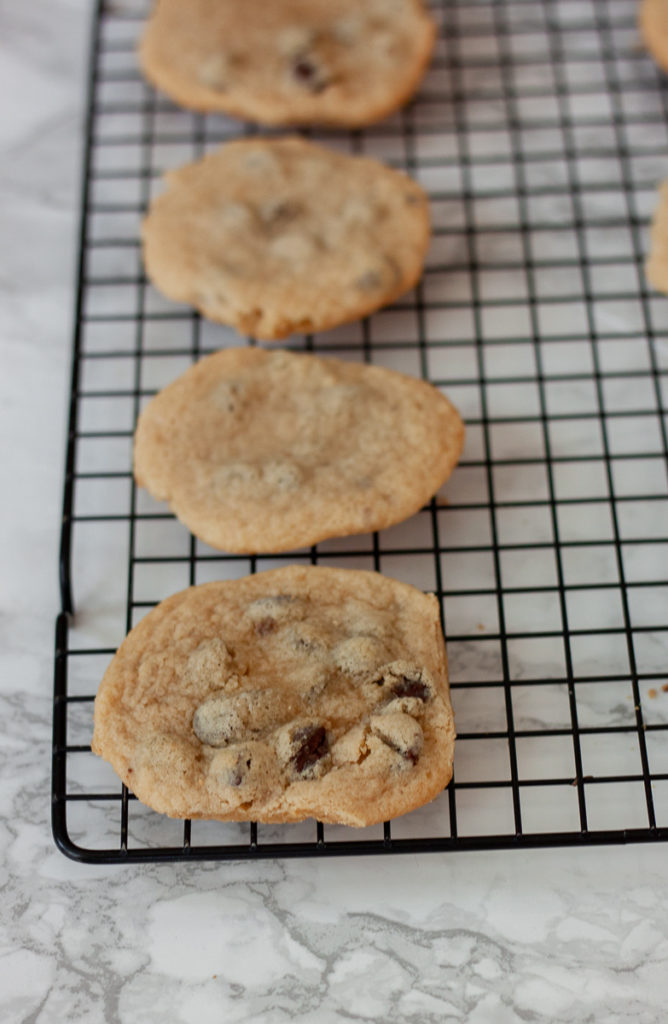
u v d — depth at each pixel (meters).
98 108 0.62
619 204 0.60
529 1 0.63
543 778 0.52
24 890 0.51
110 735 0.51
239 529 0.53
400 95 0.60
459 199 0.60
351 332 0.58
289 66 0.60
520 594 0.55
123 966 0.51
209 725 0.50
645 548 0.55
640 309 0.58
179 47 0.60
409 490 0.53
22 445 0.57
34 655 0.54
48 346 0.58
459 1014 0.50
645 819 0.52
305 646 0.51
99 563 0.55
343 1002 0.50
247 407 0.55
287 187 0.58
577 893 0.51
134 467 0.54
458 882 0.52
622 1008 0.50
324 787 0.50
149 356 0.58
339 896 0.51
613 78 0.62
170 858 0.50
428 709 0.51
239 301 0.56
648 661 0.54
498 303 0.58
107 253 0.59
